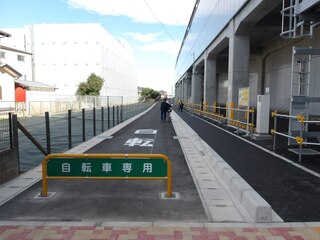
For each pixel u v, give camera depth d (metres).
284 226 4.29
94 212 4.89
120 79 72.31
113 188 6.13
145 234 4.06
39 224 4.41
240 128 16.31
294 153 9.34
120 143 12.25
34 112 32.97
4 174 6.59
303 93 15.17
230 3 19.28
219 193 5.83
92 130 17.44
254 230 4.17
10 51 46.53
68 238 3.96
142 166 5.57
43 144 12.59
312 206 5.02
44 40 55.47
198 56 37.28
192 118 27.31
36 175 7.22
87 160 5.58
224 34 21.94
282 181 6.37
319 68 19.58
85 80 54.84
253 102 37.19
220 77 53.12
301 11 8.79
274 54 29.94
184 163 8.50
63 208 5.07
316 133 8.86
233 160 8.40
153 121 23.94
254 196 4.90
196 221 4.51
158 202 5.32
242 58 18.95
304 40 22.30
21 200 5.47
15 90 38.59
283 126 19.41
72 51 55.06
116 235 4.04
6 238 3.97
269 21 18.41
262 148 10.36
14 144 7.11
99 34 54.28
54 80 55.66
